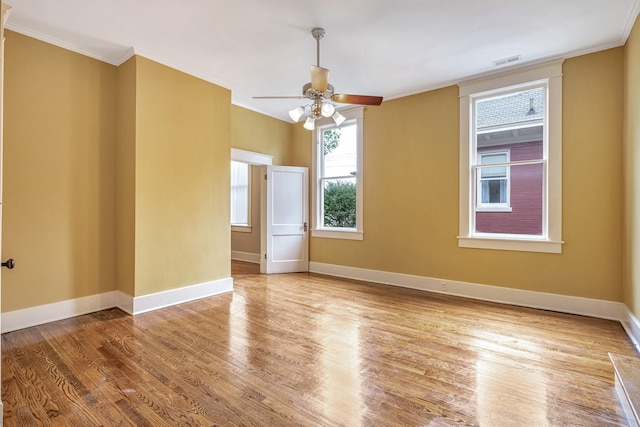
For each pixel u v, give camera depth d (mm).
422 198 4348
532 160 3611
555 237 3461
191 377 2133
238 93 4512
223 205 4164
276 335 2814
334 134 5367
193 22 2816
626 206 3021
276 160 5551
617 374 1975
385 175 4672
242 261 6699
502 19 2766
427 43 3160
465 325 3057
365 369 2244
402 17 2734
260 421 1712
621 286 3166
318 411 1794
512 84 3680
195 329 2939
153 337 2756
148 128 3379
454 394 1953
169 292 3596
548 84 3488
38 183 2994
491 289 3840
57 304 3117
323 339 2738
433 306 3633
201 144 3893
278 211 5426
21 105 2889
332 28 2908
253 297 3979
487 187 3951
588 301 3312
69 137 3182
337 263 5238
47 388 2000
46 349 2521
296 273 5445
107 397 1912
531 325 3053
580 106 3326
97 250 3385
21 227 2902
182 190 3703
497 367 2270
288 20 2783
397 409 1812
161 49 3293
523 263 3654
